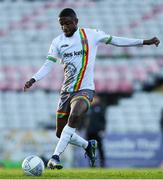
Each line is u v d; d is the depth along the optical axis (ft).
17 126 254.27
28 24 313.12
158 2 322.75
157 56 288.10
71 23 80.38
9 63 288.10
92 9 320.09
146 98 266.36
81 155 188.96
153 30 306.55
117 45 84.28
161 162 195.62
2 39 304.09
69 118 78.33
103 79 273.95
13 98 267.39
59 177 74.79
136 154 196.34
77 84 80.94
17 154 199.31
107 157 196.44
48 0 326.65
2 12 319.88
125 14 316.81
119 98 269.23
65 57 81.92
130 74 277.23
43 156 198.29
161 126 250.16
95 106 165.68
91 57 81.76
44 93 269.03
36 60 290.76
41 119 257.34
